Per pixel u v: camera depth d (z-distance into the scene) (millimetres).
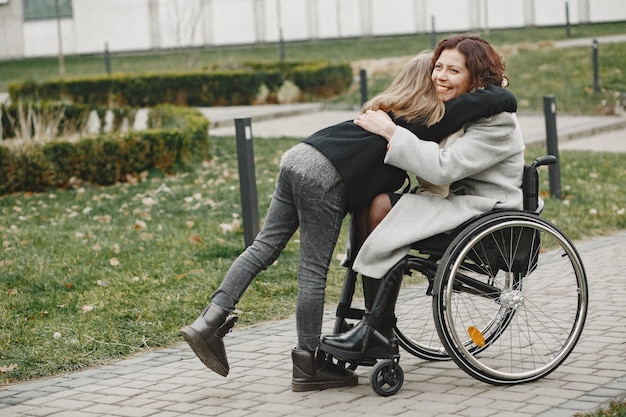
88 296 7035
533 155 14078
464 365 4746
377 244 4715
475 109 4762
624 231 9445
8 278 7547
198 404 4703
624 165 12977
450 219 4754
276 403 4664
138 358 5695
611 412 4203
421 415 4371
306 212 4797
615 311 6223
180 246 8672
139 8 39125
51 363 5586
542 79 22156
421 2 37375
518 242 4902
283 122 19266
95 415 4594
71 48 40094
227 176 12789
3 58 40781
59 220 10328
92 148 12602
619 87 21016
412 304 6094
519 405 4457
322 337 4840
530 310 5953
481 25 36688
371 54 30172
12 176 12211
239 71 22312
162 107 15906
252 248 4938
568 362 5156
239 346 5824
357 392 4809
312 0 38375
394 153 4668
